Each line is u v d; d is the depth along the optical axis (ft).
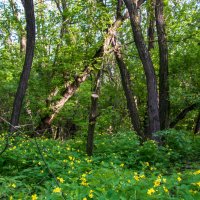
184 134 31.24
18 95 39.09
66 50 48.80
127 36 54.90
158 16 39.29
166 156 27.86
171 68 48.91
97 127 47.85
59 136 65.98
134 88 59.62
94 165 23.73
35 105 53.98
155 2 39.68
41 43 54.60
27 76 39.42
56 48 53.26
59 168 21.79
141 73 58.65
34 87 54.03
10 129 37.91
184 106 47.52
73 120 58.80
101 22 40.70
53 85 53.62
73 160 23.97
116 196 13.74
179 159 29.14
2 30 58.95
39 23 54.34
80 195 14.34
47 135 60.90
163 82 39.06
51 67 52.49
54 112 51.55
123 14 45.37
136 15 35.35
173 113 54.95
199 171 16.71
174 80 46.32
